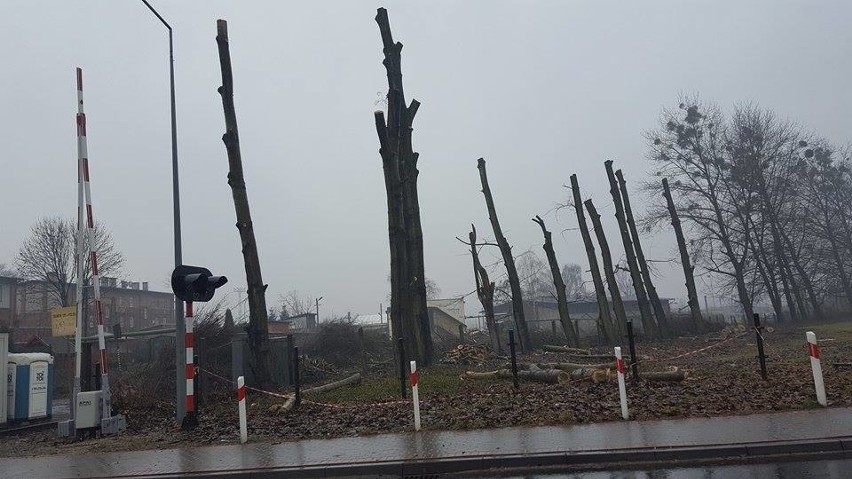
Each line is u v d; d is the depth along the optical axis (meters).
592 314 65.19
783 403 10.28
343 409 12.80
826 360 15.84
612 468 7.77
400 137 21.44
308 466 8.35
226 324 20.16
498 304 69.31
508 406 11.41
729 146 43.72
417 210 21.27
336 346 26.95
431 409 11.92
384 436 9.92
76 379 12.59
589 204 35.28
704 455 7.89
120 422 12.47
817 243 47.75
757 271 45.06
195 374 12.50
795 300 52.69
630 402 11.13
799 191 45.44
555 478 7.46
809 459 7.65
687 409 10.34
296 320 61.19
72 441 11.86
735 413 9.93
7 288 49.53
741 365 16.88
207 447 10.02
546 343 34.06
